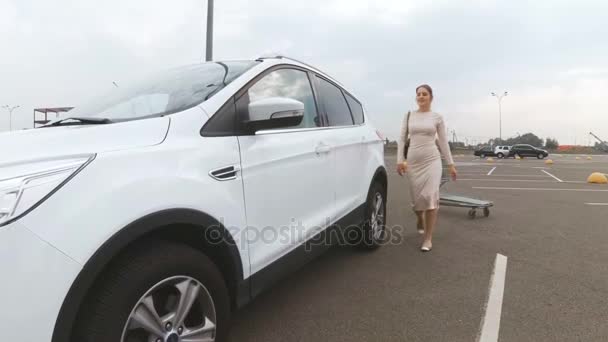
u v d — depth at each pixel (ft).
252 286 7.50
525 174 54.70
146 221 5.32
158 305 5.82
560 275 12.34
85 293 4.69
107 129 5.93
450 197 22.88
